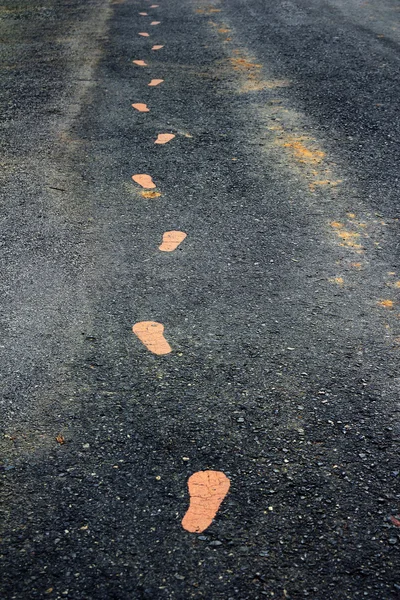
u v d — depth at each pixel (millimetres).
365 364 2732
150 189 4324
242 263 3469
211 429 2404
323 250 3584
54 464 2266
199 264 3461
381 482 2191
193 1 10086
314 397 2553
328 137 5113
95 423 2436
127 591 1854
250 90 6184
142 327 2961
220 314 3053
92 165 4691
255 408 2500
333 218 3924
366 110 5625
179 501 2121
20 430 2408
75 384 2625
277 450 2314
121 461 2273
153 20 8977
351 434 2383
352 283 3289
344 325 2975
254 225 3854
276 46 7566
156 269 3418
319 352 2801
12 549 1978
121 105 5848
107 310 3086
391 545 1978
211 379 2646
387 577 1887
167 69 6828
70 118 5574
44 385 2621
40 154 4883
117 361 2750
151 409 2498
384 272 3381
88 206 4113
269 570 1907
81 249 3623
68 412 2486
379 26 8297
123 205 4117
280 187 4332
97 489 2168
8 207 4109
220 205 4102
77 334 2920
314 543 1984
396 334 2914
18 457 2297
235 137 5152
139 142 5070
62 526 2047
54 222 3916
